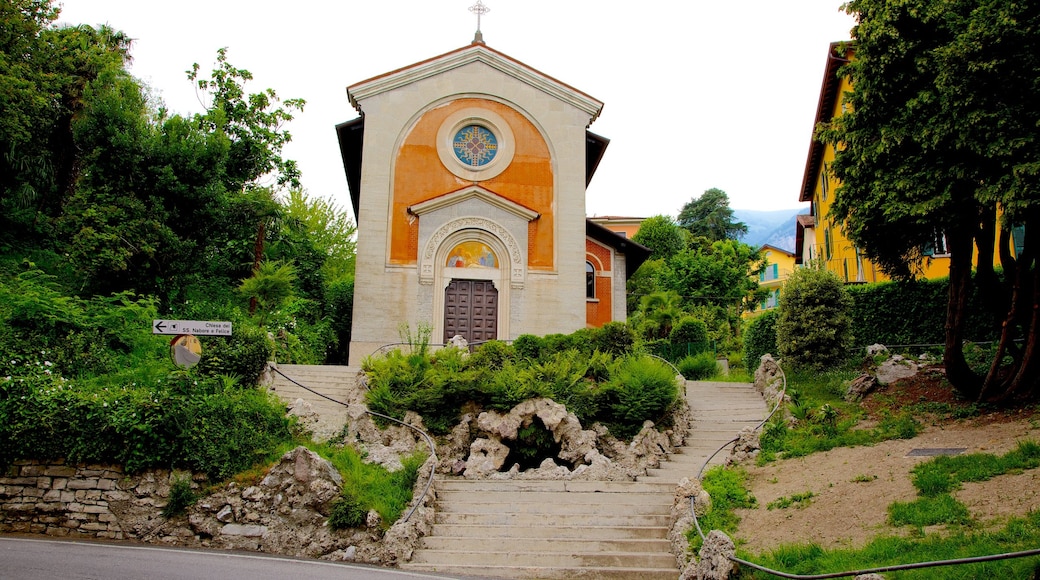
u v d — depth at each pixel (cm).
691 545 1227
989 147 1391
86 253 2253
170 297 2600
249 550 1372
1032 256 1505
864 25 1606
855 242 1728
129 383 1661
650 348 2992
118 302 2372
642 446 1752
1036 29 1360
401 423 1744
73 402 1481
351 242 4591
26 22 2738
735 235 7556
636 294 5244
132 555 1228
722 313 4275
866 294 2227
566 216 2766
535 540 1341
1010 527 977
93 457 1443
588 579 1222
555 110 2844
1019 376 1506
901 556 973
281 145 3138
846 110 1778
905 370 1902
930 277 2528
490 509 1477
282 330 2586
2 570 1042
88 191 2384
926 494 1170
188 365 1628
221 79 3023
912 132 1534
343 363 3372
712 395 2161
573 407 1827
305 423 1714
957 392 1656
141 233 2388
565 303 2695
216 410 1561
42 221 2756
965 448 1347
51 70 2875
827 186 3503
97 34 3453
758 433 1691
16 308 1756
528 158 2802
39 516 1418
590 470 1659
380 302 2603
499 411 1795
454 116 2792
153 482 1445
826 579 957
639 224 6700
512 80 2842
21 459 1448
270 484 1443
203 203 2581
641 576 1220
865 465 1385
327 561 1306
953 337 1588
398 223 2677
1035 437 1301
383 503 1428
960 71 1438
